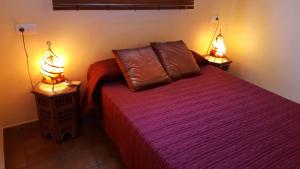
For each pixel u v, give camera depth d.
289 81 2.69
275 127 1.63
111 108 1.92
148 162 1.44
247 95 2.08
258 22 2.88
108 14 2.28
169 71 2.33
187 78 2.40
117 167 1.86
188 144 1.43
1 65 2.00
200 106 1.86
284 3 2.56
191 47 3.04
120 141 1.82
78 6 2.11
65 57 2.23
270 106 1.90
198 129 1.58
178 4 2.66
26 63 2.09
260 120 1.71
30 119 2.31
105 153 2.00
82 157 1.95
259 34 2.90
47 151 1.99
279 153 1.38
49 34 2.08
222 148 1.40
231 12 3.16
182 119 1.68
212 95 2.05
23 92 2.18
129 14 2.39
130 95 1.99
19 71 2.09
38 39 2.05
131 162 1.68
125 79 2.14
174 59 2.39
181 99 1.96
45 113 2.02
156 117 1.69
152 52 2.32
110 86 2.13
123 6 2.32
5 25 1.90
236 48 3.25
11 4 1.86
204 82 2.32
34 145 2.05
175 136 1.49
